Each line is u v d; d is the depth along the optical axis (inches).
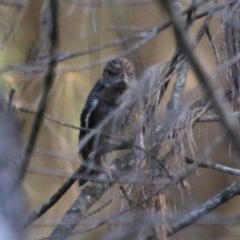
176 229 352.5
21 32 425.7
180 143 337.7
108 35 350.0
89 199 379.6
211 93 222.7
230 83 370.6
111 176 331.3
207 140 388.8
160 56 421.7
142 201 317.7
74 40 434.0
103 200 376.2
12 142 214.7
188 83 383.6
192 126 340.5
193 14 352.2
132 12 440.1
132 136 328.8
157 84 326.3
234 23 364.5
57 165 398.9
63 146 435.2
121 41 317.7
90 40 339.6
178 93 348.8
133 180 323.6
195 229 560.7
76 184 544.7
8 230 192.4
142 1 315.9
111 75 401.4
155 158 318.0
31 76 356.2
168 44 422.0
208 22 378.9
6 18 340.5
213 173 611.2
